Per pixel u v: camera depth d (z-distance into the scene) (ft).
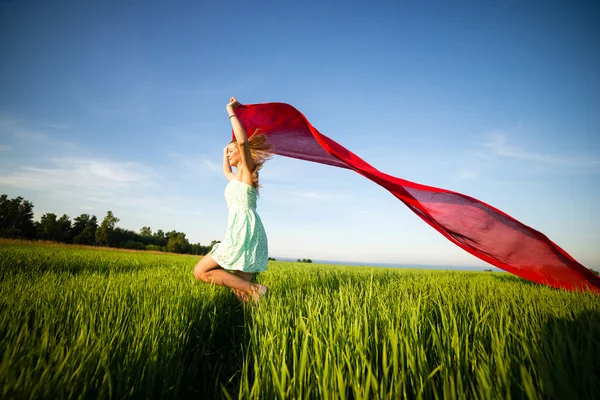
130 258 44.62
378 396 4.20
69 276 17.10
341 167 14.01
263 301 9.60
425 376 4.64
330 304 9.09
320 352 5.33
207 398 6.13
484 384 3.86
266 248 11.46
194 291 11.71
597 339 5.01
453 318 5.90
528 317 7.72
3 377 3.89
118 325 6.89
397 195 12.76
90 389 4.53
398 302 8.65
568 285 13.32
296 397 4.58
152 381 4.81
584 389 3.62
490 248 13.44
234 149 12.03
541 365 3.87
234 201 11.07
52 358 4.59
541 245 12.74
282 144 14.65
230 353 8.25
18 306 7.82
